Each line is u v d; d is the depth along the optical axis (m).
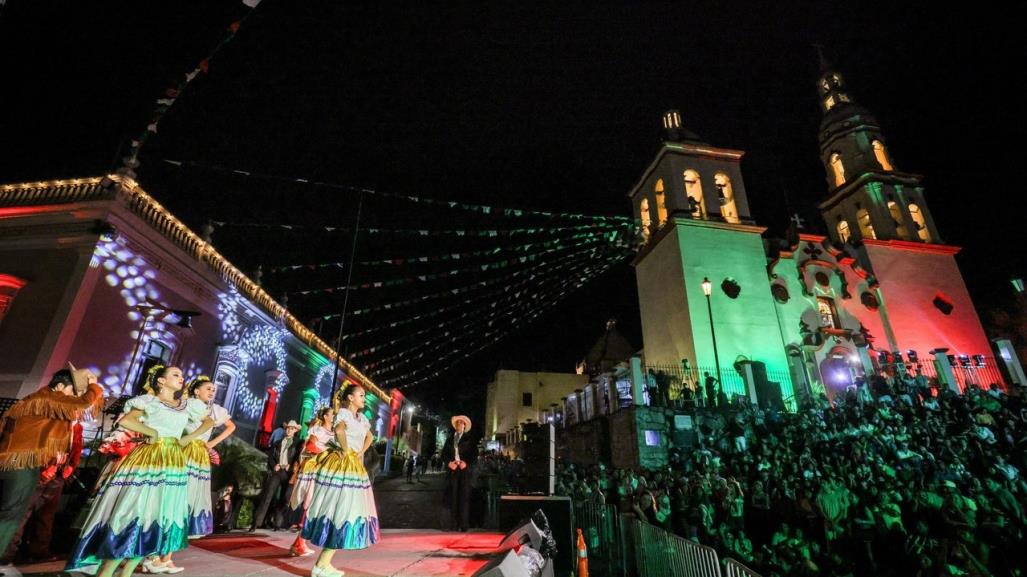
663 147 31.25
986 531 9.02
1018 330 31.97
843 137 36.19
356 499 4.70
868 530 10.05
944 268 31.66
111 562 3.57
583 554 5.04
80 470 7.45
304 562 5.48
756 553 10.67
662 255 29.75
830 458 14.79
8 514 4.68
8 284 12.52
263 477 11.29
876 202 33.16
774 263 29.23
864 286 30.06
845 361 27.31
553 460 7.71
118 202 13.32
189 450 4.67
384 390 33.91
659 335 29.03
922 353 28.84
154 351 14.54
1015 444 14.40
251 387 19.06
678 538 6.61
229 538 7.52
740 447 18.27
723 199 30.58
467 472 9.76
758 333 26.61
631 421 19.98
